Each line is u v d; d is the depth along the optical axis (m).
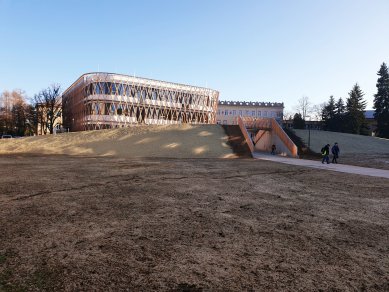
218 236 6.27
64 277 4.33
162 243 5.78
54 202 9.12
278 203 9.63
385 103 66.06
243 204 9.38
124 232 6.40
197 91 75.06
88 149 36.03
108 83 61.72
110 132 43.03
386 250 5.68
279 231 6.70
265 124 42.69
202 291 4.02
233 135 41.94
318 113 86.25
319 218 7.89
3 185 12.09
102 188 11.77
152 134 41.69
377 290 4.16
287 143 36.31
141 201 9.49
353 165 25.03
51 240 5.84
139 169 19.14
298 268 4.80
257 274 4.56
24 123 75.81
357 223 7.48
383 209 9.05
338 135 50.44
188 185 12.87
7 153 34.09
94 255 5.14
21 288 4.00
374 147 42.97
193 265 4.82
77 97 71.75
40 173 16.30
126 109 63.41
